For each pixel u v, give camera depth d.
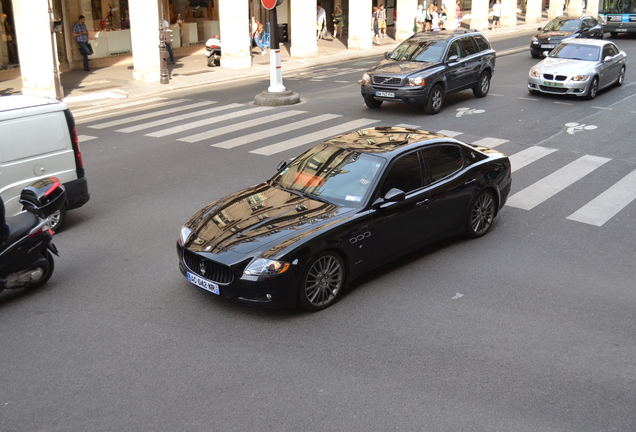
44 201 7.47
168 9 30.56
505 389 5.31
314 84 22.52
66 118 9.36
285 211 7.07
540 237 8.81
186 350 5.96
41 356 5.91
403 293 7.12
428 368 5.62
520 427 4.82
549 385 5.37
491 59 19.12
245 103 19.17
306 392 5.28
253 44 33.47
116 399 5.22
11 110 8.75
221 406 5.11
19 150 8.80
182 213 9.91
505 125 15.49
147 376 5.54
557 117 16.28
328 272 6.75
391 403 5.12
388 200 7.17
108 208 10.26
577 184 11.12
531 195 10.59
